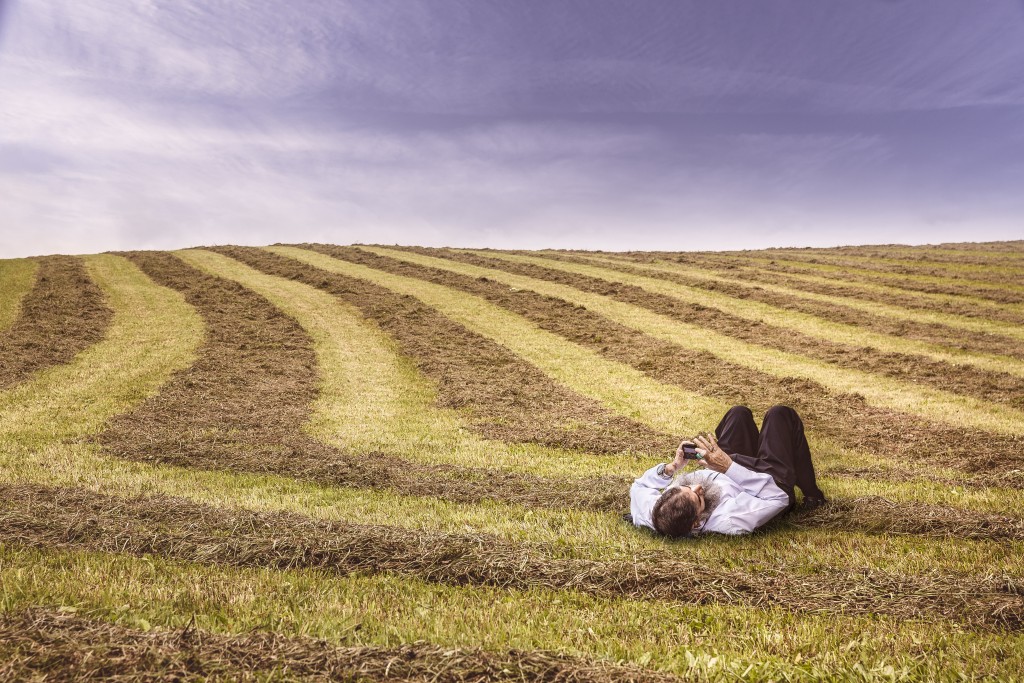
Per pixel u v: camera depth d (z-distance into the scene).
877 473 7.63
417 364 15.11
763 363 14.93
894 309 20.66
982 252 33.34
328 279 26.23
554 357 15.92
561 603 4.16
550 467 8.21
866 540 5.17
